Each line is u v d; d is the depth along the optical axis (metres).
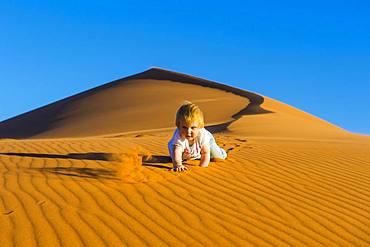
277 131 23.55
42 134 44.78
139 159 8.30
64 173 7.11
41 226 4.84
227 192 6.40
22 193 5.97
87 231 4.77
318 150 10.48
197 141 7.66
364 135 28.42
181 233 4.86
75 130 42.81
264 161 8.62
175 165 7.41
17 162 8.15
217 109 41.22
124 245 4.49
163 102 47.34
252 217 5.47
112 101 51.16
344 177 7.62
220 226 5.12
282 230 5.12
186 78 57.06
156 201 5.84
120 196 5.97
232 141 12.41
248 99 45.25
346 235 5.09
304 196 6.42
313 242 4.86
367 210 5.95
